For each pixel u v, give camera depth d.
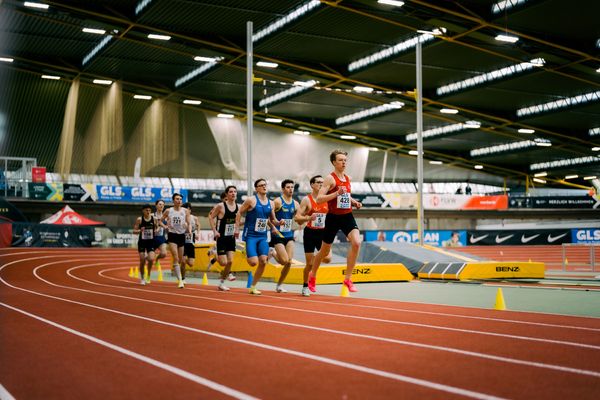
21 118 38.03
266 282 14.39
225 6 26.06
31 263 23.33
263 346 4.86
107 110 37.59
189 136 43.12
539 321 6.23
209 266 17.44
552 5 24.11
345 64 33.53
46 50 32.94
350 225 9.04
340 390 3.36
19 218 32.22
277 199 10.06
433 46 29.09
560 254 34.03
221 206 10.81
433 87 36.50
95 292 11.30
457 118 41.22
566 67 30.56
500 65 32.16
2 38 30.53
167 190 40.53
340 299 9.07
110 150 37.62
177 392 3.39
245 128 44.19
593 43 28.09
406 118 42.88
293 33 28.36
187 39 29.28
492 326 5.84
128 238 33.56
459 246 39.47
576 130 44.19
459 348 4.62
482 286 12.16
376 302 8.55
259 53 31.19
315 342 5.00
